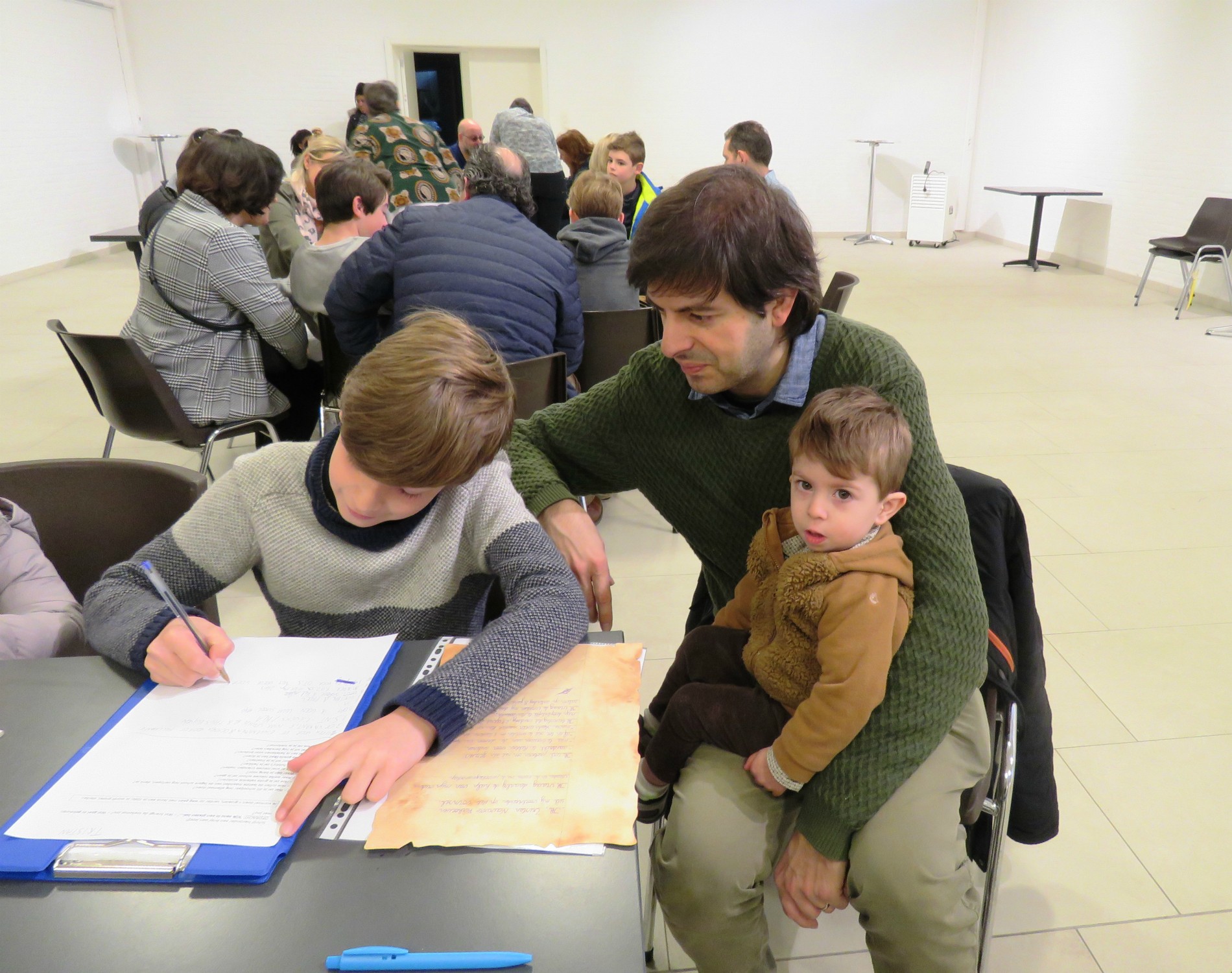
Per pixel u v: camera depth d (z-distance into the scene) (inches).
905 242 395.9
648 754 45.9
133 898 26.2
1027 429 151.9
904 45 383.9
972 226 407.8
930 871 39.2
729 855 40.7
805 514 39.6
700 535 50.2
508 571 42.7
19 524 51.3
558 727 33.6
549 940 24.8
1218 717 78.5
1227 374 182.7
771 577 43.3
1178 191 267.0
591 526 48.9
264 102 380.2
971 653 39.1
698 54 385.1
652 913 56.7
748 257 35.4
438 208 93.3
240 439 148.7
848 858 40.4
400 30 375.2
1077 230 322.0
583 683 36.4
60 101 327.0
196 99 377.7
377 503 39.8
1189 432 149.1
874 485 38.3
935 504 39.6
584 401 51.1
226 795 29.8
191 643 36.4
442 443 34.1
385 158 190.7
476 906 25.9
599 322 114.2
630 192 164.1
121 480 57.4
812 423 38.8
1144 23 278.5
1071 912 59.6
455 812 29.3
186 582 43.5
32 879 27.0
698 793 42.3
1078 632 91.9
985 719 43.3
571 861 27.4
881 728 38.5
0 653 44.0
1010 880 62.3
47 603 48.6
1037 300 263.9
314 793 29.2
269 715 34.0
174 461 139.1
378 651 38.1
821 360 42.1
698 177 36.4
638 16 379.6
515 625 37.4
